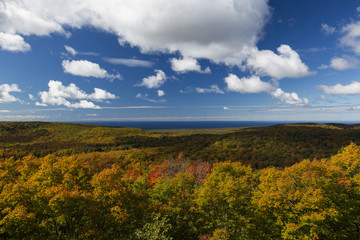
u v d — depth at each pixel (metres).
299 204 20.12
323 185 22.61
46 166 25.66
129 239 18.05
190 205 28.89
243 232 23.83
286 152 87.00
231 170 44.62
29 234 16.89
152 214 22.23
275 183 26.50
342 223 22.20
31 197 19.59
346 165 28.28
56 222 19.02
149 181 45.66
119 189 21.88
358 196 23.19
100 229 19.27
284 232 20.12
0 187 24.78
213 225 25.42
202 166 62.81
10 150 139.88
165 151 113.94
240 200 24.17
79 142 189.12
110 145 172.50
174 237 26.42
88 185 25.45
